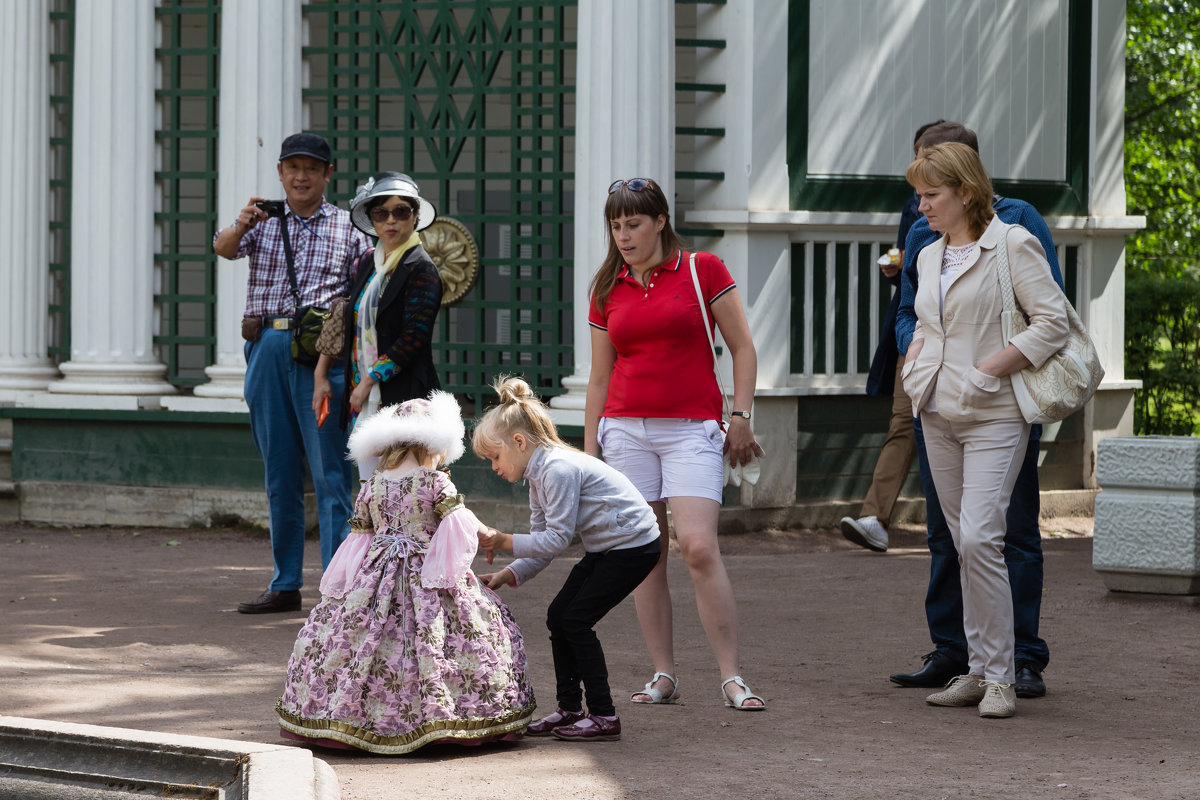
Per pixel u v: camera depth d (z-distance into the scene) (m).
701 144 17.61
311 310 12.48
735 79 17.30
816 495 17.75
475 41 17.56
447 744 8.04
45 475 18.73
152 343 18.61
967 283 8.98
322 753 7.95
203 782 6.95
